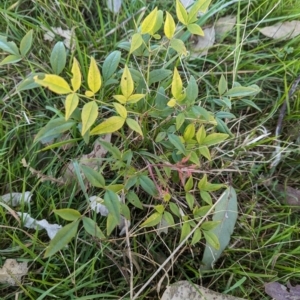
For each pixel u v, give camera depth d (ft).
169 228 1.50
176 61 1.70
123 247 1.47
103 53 1.76
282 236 1.52
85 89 1.61
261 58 1.82
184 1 1.83
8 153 1.57
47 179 1.48
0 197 1.47
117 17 1.79
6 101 1.65
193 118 1.34
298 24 1.88
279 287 1.43
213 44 1.84
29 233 1.47
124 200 1.37
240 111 1.75
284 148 1.61
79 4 1.85
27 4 1.84
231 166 1.60
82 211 1.49
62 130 1.22
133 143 1.51
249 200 1.61
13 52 1.30
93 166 1.52
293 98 1.76
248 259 1.51
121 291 1.43
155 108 1.39
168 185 1.46
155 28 1.31
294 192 1.64
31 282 1.40
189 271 1.49
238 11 1.73
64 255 1.43
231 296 1.40
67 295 1.39
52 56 1.24
